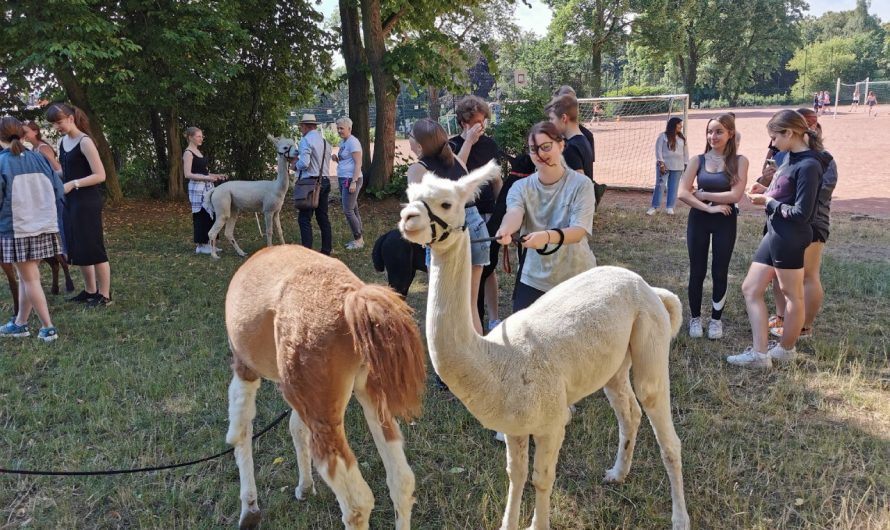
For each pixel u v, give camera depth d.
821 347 5.31
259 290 2.86
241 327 2.89
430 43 14.88
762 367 5.04
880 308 6.34
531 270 3.82
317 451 2.60
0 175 5.42
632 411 3.55
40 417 4.45
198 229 9.44
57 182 6.16
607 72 76.56
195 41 11.23
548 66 43.06
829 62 74.94
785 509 3.35
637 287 3.14
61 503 3.54
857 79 76.50
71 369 5.22
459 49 15.25
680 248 9.20
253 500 3.32
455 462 3.91
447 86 14.63
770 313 6.37
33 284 5.73
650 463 3.80
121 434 4.26
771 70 75.56
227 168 16.31
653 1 39.88
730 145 5.41
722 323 6.15
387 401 2.44
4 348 5.70
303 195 8.38
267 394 4.89
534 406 2.67
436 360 2.59
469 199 2.54
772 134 4.81
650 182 16.81
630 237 10.00
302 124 8.41
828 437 3.95
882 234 9.54
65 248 6.89
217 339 5.96
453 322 2.55
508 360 2.67
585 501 3.47
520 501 3.19
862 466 3.67
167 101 12.26
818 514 3.30
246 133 16.08
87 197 6.60
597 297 2.99
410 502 2.68
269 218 9.27
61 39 9.88
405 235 2.41
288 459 4.00
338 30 15.96
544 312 2.93
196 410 4.57
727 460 3.81
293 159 9.17
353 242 9.55
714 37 64.94
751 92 80.00
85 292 6.99
